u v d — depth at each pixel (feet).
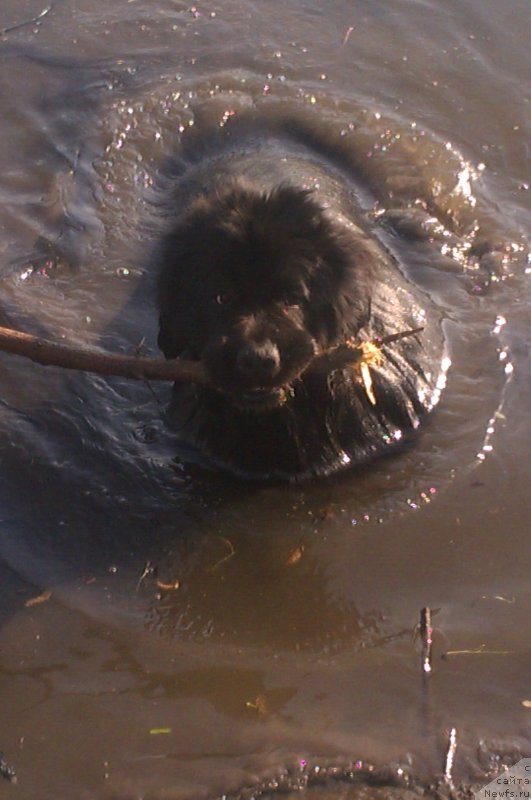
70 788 22.98
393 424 32.53
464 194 42.29
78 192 42.78
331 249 30.09
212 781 22.97
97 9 52.19
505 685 24.66
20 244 40.14
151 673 25.43
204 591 27.66
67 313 37.04
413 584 27.50
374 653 25.67
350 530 29.37
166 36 50.72
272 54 49.60
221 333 28.78
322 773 23.02
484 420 32.53
